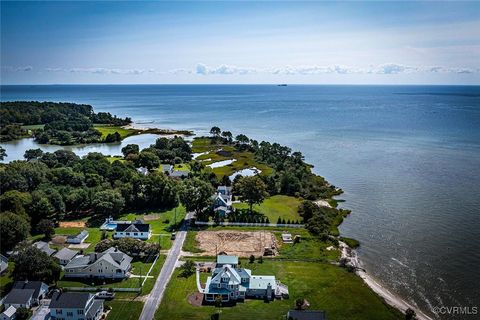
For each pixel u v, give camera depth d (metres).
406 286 96.69
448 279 99.50
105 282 97.56
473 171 195.12
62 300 82.19
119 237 123.12
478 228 128.50
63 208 138.25
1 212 124.62
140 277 99.62
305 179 181.38
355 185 178.38
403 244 118.88
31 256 94.25
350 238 123.50
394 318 84.12
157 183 153.12
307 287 95.69
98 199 139.00
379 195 163.88
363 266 106.56
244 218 136.50
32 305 87.69
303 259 110.19
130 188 150.25
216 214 137.12
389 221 136.50
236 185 164.88
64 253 107.56
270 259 110.06
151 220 139.25
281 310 86.50
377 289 95.38
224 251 114.81
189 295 92.06
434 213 142.38
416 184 177.12
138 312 85.19
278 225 134.25
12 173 154.38
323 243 120.31
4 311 82.50
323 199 161.62
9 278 98.50
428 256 111.19
